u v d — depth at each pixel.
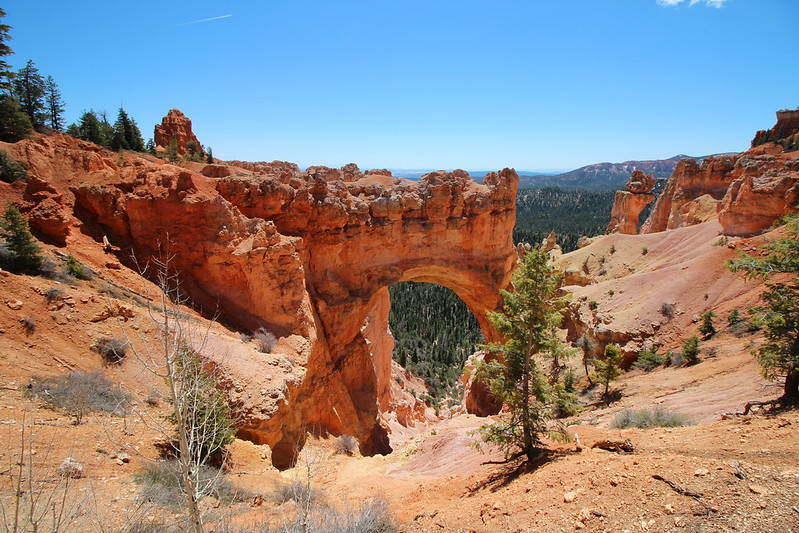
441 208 41.94
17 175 25.34
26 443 12.15
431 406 69.31
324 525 10.33
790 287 15.43
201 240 28.00
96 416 15.19
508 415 27.16
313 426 28.81
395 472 24.56
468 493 14.38
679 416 18.36
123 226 27.94
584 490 10.55
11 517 9.07
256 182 31.64
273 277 28.75
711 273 43.66
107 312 20.59
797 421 11.17
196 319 24.80
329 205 36.12
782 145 88.06
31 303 18.55
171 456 14.69
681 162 91.75
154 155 49.75
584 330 49.25
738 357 27.69
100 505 10.61
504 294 16.05
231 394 20.50
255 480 16.53
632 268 69.06
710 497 8.48
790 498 7.73
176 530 9.94
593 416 26.06
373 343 49.25
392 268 41.03
